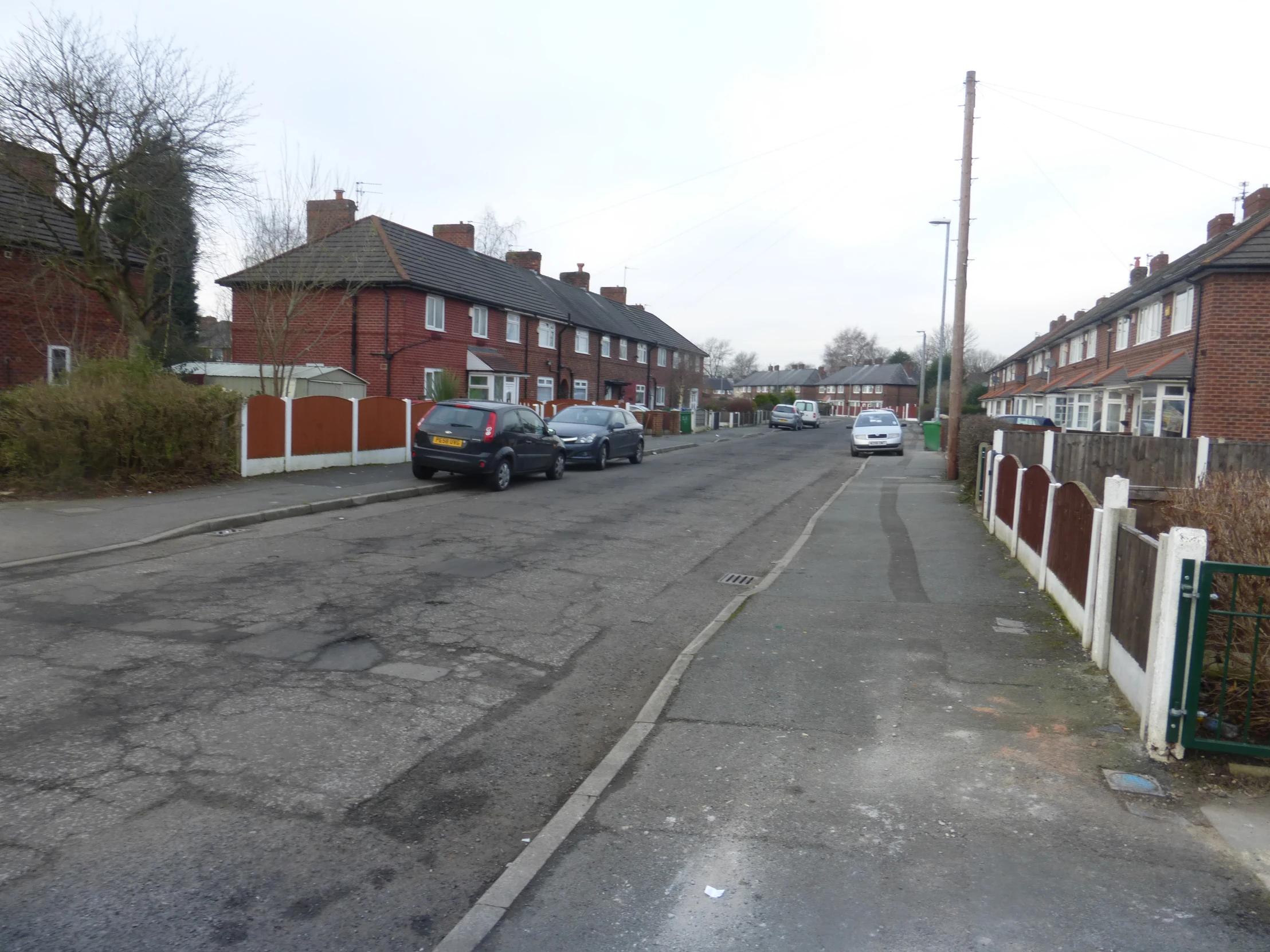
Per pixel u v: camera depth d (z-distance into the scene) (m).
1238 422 21.53
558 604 8.66
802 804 4.47
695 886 3.71
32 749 4.80
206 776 4.59
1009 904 3.60
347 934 3.33
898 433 33.56
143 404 13.91
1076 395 37.16
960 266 22.31
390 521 13.15
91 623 7.13
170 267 23.69
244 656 6.53
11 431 12.90
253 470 16.23
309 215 29.58
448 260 34.50
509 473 18.08
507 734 5.41
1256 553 5.90
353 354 29.78
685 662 6.78
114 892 3.54
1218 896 3.67
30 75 17.75
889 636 7.59
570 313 42.66
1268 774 4.81
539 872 3.79
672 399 56.31
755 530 14.27
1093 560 7.05
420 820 4.27
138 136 18.83
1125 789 4.63
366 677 6.24
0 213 19.52
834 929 3.41
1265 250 21.20
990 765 4.94
